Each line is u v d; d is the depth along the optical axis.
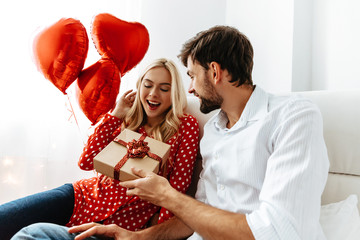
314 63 1.60
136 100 1.22
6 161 1.56
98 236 0.85
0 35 1.51
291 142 0.59
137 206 1.02
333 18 1.47
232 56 0.73
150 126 1.23
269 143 0.68
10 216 0.88
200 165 1.14
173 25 2.01
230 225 0.55
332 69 1.47
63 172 1.70
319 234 0.65
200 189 0.92
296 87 1.56
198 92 0.80
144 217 1.03
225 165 0.76
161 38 1.99
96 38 1.30
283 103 0.70
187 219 0.62
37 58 1.23
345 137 0.85
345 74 1.39
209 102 0.80
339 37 1.43
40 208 0.96
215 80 0.75
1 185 1.56
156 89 1.14
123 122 1.23
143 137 1.00
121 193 1.03
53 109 1.65
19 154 1.58
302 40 1.57
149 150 0.93
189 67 0.81
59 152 1.69
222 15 2.10
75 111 1.71
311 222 0.51
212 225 0.57
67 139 1.70
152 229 0.84
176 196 0.66
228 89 0.77
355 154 0.83
